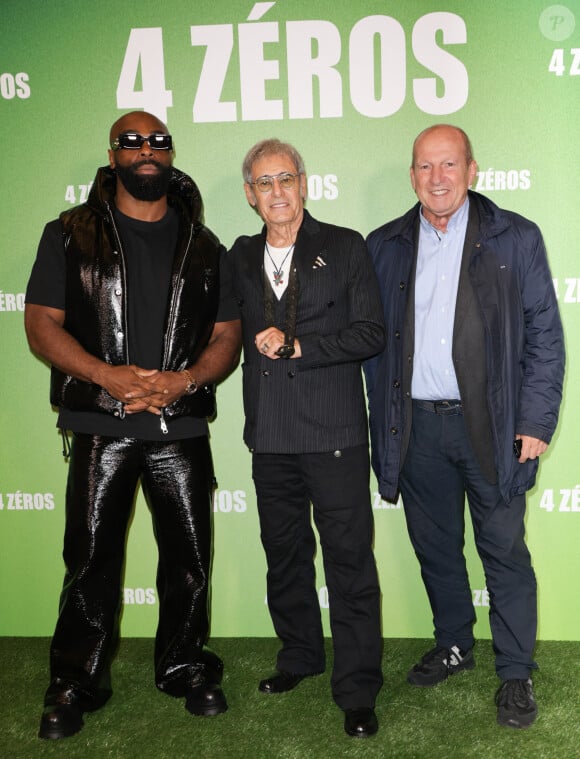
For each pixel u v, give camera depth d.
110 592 2.42
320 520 2.35
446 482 2.46
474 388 2.29
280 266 2.32
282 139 2.75
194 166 2.79
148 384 2.24
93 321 2.29
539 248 2.30
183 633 2.46
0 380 2.94
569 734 2.27
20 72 2.77
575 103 2.64
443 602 2.59
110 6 2.72
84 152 2.79
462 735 2.29
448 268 2.34
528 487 2.36
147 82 2.75
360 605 2.37
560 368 2.31
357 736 2.29
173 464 2.40
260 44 2.71
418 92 2.69
